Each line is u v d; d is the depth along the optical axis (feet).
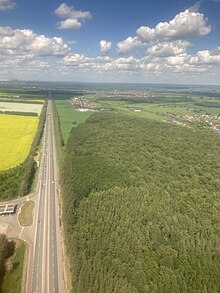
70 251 458.91
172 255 428.97
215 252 443.73
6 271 439.63
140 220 506.48
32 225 560.61
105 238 461.37
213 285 388.57
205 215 537.65
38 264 458.09
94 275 395.14
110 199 572.92
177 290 378.12
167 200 574.97
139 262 411.34
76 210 550.36
